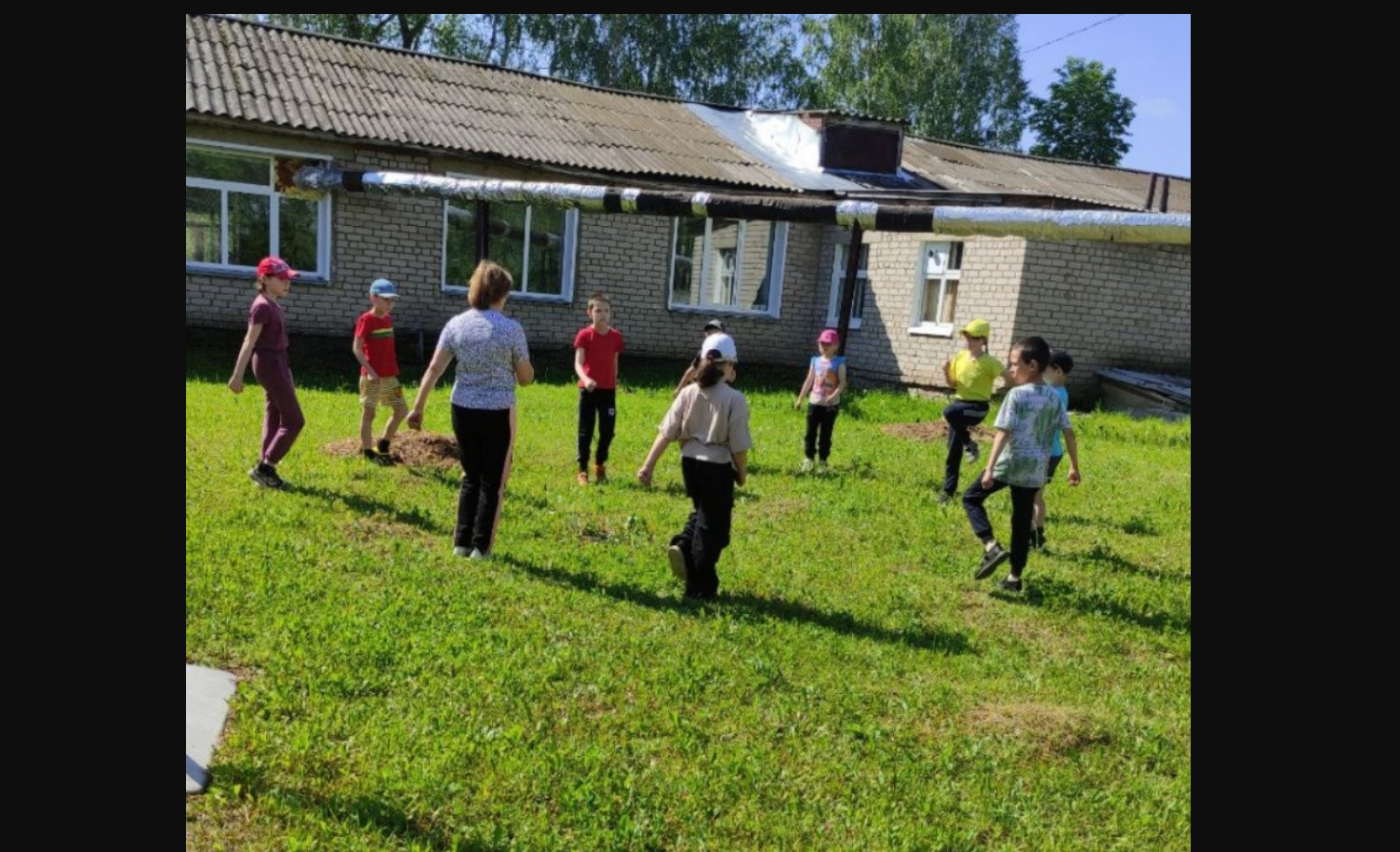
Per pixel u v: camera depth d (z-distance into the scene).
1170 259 16.67
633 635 4.98
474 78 18.69
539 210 17.22
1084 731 4.39
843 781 3.82
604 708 4.20
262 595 4.89
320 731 3.68
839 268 18.97
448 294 16.45
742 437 5.65
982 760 4.08
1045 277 15.84
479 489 6.03
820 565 6.67
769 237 19.25
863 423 13.26
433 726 3.84
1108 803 3.85
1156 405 15.41
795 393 16.14
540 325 17.36
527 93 18.86
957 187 19.52
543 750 3.75
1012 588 6.41
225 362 13.77
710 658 4.79
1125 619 6.04
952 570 6.77
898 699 4.55
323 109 15.16
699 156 17.98
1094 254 16.12
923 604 6.06
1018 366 6.24
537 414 11.71
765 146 19.95
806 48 34.88
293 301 15.35
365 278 15.80
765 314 19.25
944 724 4.39
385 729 3.77
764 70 33.88
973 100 34.09
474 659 4.46
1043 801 3.84
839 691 4.60
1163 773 4.18
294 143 14.79
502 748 3.71
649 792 3.57
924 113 33.97
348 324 15.78
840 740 4.12
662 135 18.75
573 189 10.20
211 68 15.23
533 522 6.97
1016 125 36.03
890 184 18.98
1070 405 16.33
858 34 33.69
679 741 3.94
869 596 6.09
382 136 14.88
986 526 6.39
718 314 18.73
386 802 3.31
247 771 3.36
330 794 3.33
